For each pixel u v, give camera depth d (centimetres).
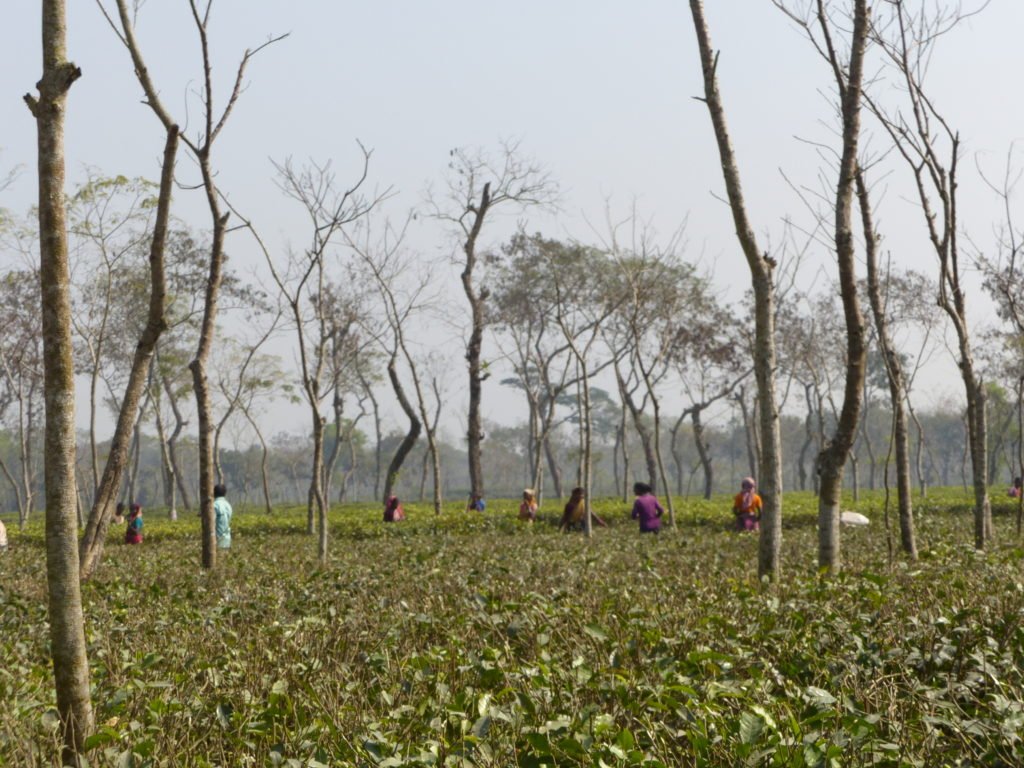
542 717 503
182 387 4362
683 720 498
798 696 528
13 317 3588
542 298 3850
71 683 484
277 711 536
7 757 459
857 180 1321
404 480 9594
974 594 812
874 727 446
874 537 1752
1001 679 555
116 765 450
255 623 866
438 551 1633
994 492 3506
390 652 695
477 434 3734
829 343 3766
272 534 2794
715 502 3738
